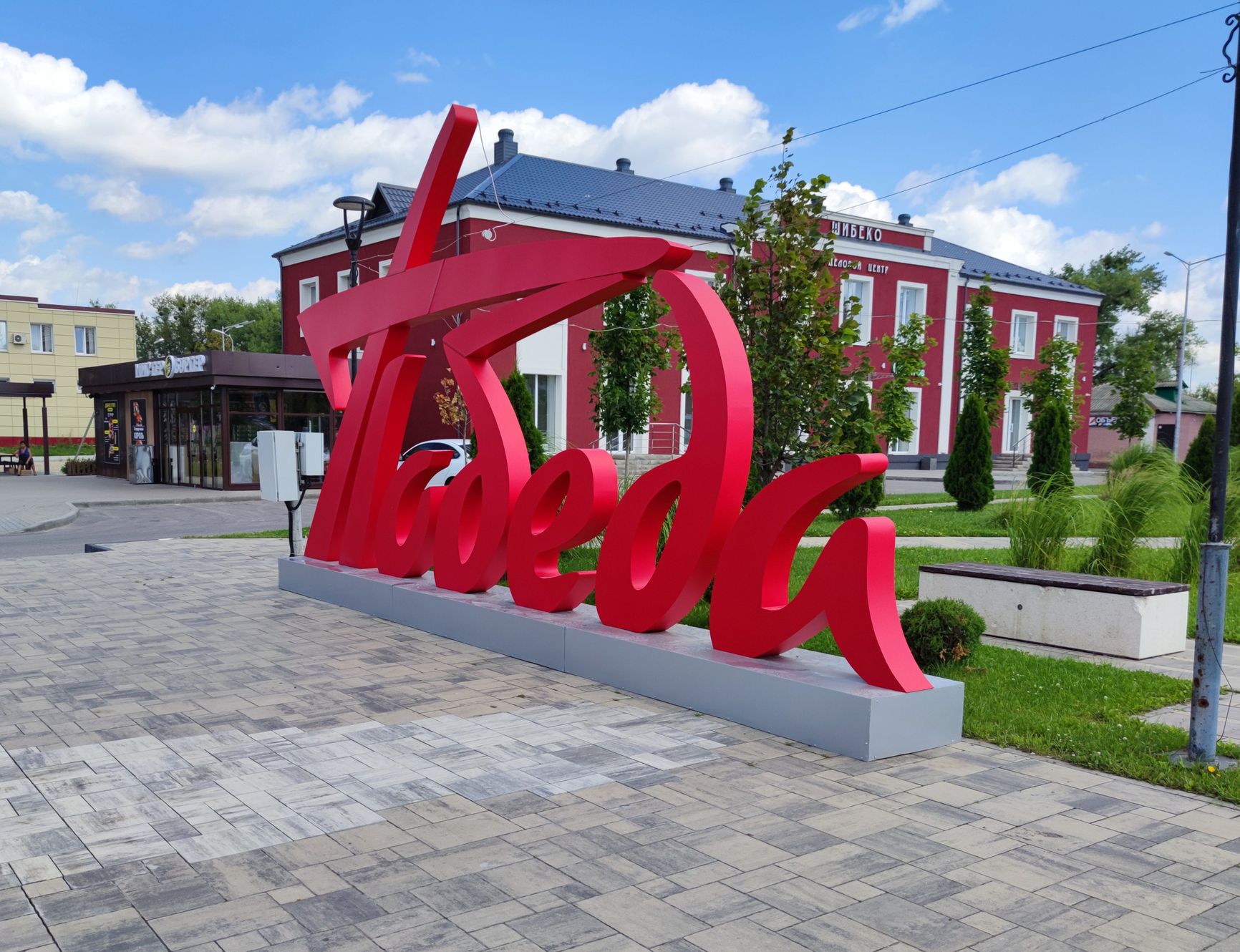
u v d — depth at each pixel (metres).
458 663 6.95
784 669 5.48
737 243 8.75
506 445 7.62
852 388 8.66
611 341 17.92
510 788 4.44
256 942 3.04
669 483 6.27
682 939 3.09
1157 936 3.15
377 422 9.04
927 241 31.66
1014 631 8.35
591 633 6.48
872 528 5.16
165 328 73.06
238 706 5.78
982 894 3.43
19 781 4.49
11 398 43.62
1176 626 7.93
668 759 4.89
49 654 7.15
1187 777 4.62
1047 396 26.81
